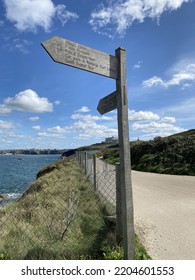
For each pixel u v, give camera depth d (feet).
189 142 82.38
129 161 14.15
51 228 18.19
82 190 29.25
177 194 39.19
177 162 73.77
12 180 73.61
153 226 23.76
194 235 21.30
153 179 57.62
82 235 18.28
